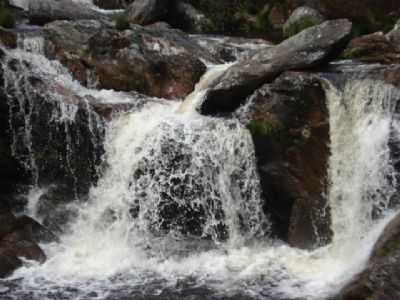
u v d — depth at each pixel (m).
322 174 10.09
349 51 13.20
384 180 9.59
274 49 11.73
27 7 18.89
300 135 10.24
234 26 19.62
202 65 13.23
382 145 9.66
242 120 10.83
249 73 11.19
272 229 10.61
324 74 10.65
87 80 13.13
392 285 7.42
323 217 9.99
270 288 8.70
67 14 17.00
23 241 9.80
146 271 9.41
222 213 10.55
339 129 10.12
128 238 10.52
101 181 11.19
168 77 13.02
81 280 9.06
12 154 11.25
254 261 9.70
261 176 10.51
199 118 11.22
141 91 12.98
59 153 11.38
